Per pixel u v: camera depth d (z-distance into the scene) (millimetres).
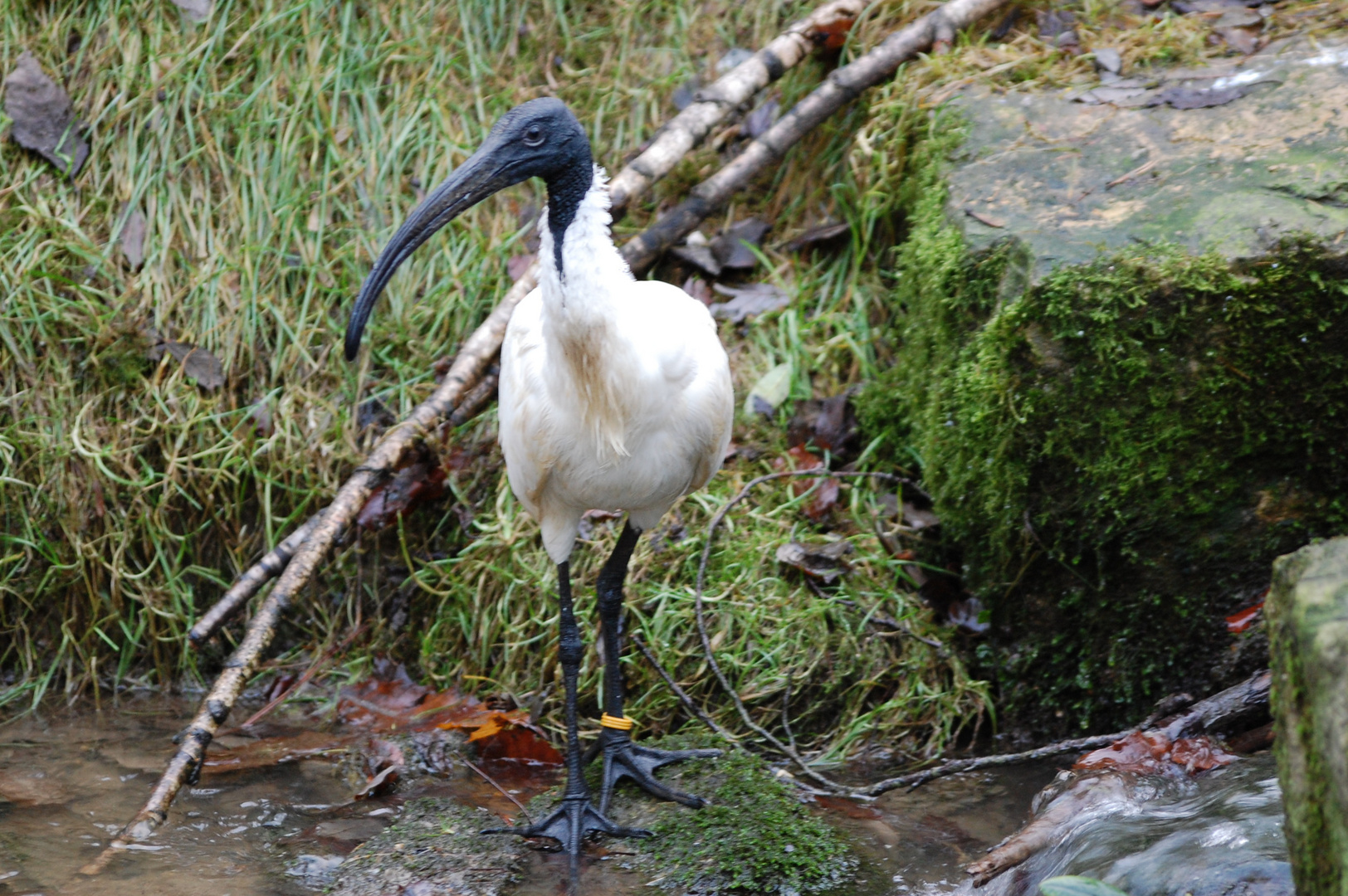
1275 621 3418
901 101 8766
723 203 9555
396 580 8367
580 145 5629
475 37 10070
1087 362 6562
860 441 8492
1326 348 6320
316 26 9617
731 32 10234
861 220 9039
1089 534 6906
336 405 8617
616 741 6535
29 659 8328
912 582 7730
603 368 5633
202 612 8523
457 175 5703
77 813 6395
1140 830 5102
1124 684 7148
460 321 8938
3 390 8445
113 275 8805
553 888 5586
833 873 5680
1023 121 8117
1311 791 3154
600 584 6723
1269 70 8055
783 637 7352
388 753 7008
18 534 8281
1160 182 7180
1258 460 6594
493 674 7773
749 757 6590
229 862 5832
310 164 9320
